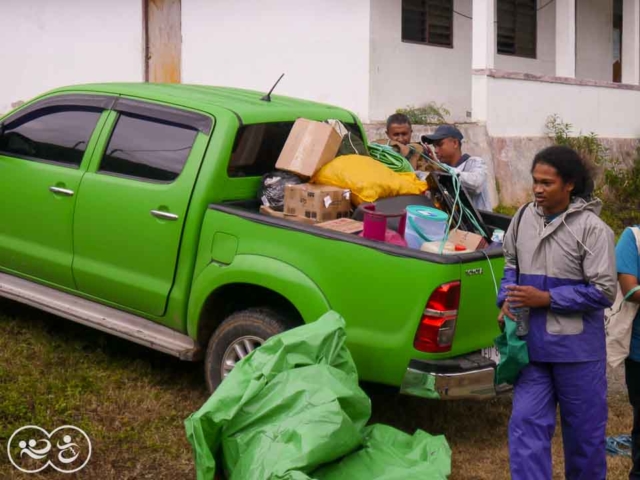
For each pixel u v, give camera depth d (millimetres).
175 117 5355
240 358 4961
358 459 4184
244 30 12977
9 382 5254
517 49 15344
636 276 4141
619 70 18828
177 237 5109
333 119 5855
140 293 5301
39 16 14945
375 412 5363
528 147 12211
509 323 3854
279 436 3926
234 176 5242
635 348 4195
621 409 5680
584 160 3830
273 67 12742
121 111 5586
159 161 5301
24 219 5848
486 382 4574
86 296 5656
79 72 14688
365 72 11859
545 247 3830
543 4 15727
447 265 4363
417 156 6441
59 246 5684
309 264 4672
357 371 4578
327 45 12188
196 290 5051
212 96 5676
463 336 4543
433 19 13070
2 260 6062
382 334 4492
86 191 5508
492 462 4797
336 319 4344
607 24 17781
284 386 4066
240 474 3898
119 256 5379
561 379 3877
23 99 15320
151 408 5148
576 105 13344
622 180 13492
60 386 5242
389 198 5289
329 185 5297
